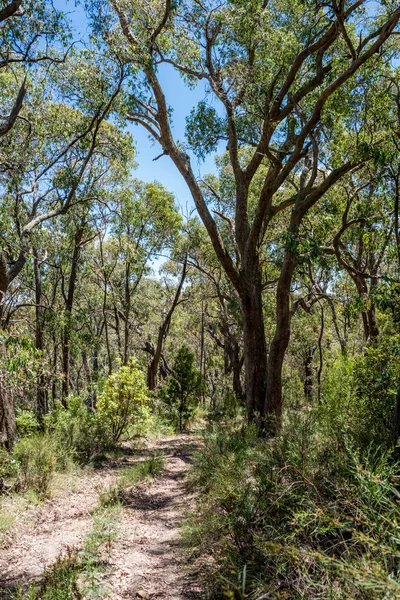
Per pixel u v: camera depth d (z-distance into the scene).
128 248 19.59
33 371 6.47
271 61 10.66
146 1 10.91
